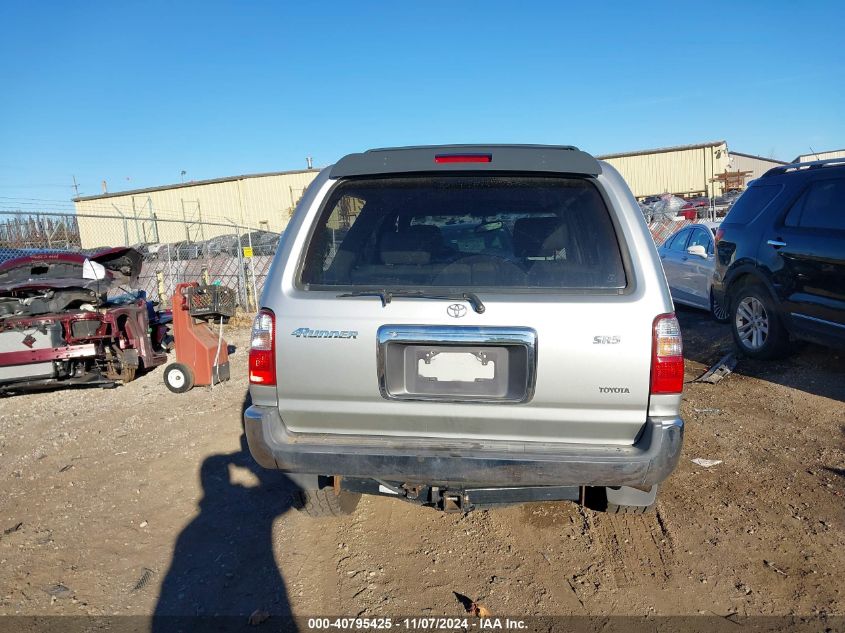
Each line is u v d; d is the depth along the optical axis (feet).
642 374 8.65
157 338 27.48
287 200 108.17
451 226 9.93
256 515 12.89
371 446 9.14
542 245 9.60
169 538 12.11
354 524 12.39
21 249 34.55
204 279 43.42
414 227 9.98
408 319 8.88
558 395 8.75
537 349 8.66
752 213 22.06
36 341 21.72
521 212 9.85
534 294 8.91
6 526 12.69
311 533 12.12
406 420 9.21
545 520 12.42
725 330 27.53
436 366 9.08
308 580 10.61
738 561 10.82
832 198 18.99
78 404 21.71
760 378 20.49
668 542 11.47
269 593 10.29
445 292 9.11
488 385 9.00
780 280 20.02
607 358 8.64
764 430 16.46
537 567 10.84
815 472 13.96
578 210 9.62
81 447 17.16
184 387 22.38
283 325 9.21
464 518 12.54
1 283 23.03
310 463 9.12
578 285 9.07
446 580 10.53
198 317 22.93
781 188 21.13
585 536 11.78
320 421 9.45
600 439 9.00
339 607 9.88
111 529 12.49
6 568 11.13
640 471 8.62
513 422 8.99
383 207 10.10
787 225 20.18
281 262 9.59
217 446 16.69
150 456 16.25
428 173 9.90
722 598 9.87
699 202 90.53
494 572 10.73
